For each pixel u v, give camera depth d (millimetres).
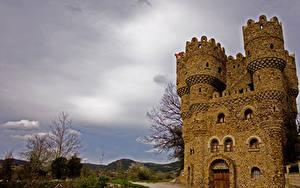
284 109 38406
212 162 38969
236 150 37812
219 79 45031
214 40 47375
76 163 41750
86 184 29031
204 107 42469
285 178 33438
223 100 41469
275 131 35750
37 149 36500
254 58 39781
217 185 38219
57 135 44562
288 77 44656
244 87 43750
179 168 61469
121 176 51062
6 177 28125
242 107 39562
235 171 36781
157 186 40719
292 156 36781
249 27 42344
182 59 51031
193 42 47094
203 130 41281
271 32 40188
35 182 27391
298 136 38969
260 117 37406
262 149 35781
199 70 44188
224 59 48719
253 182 34969
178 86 49594
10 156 31203
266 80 38156
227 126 39781
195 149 41031
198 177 38969
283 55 39312
